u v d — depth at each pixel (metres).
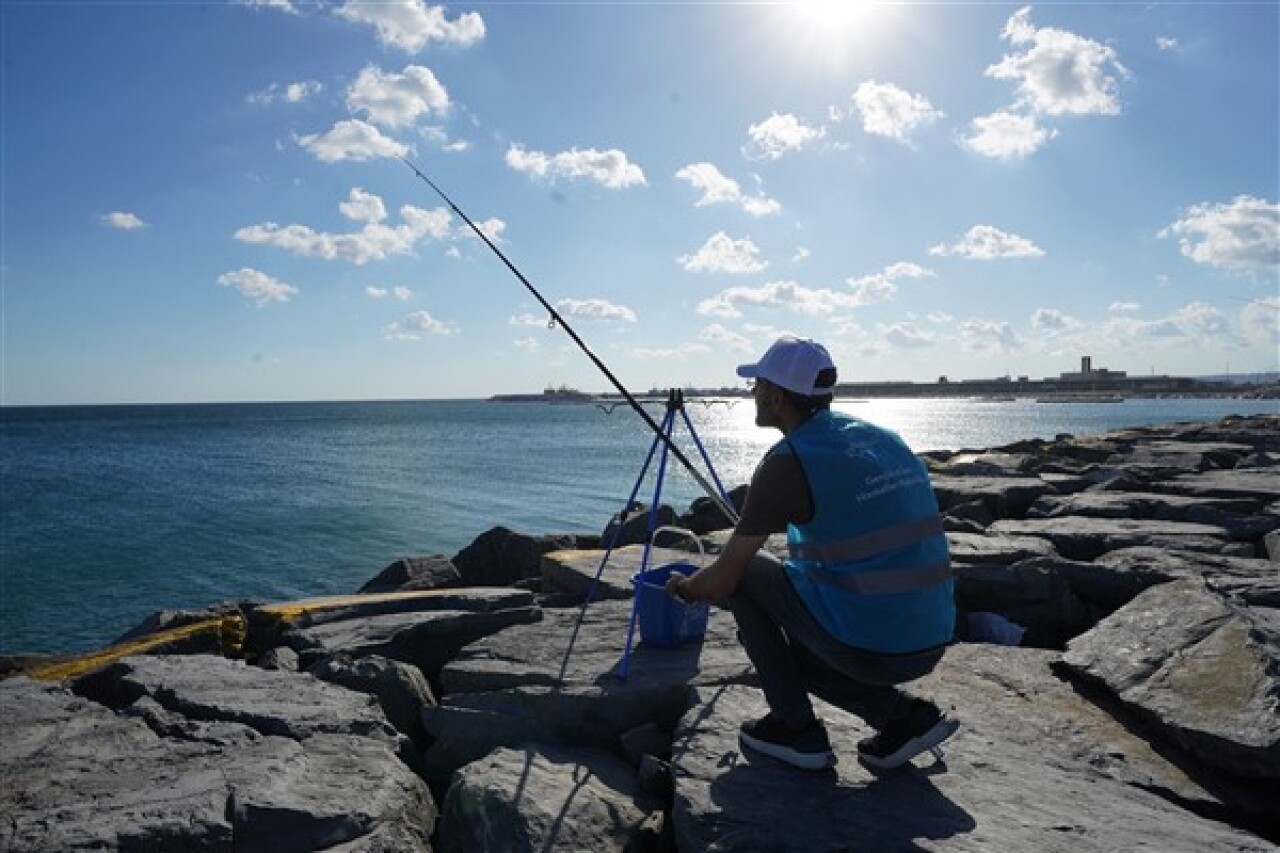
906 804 3.06
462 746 4.26
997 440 59.16
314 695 4.57
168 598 15.81
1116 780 3.54
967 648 5.20
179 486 34.06
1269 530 8.60
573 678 4.56
